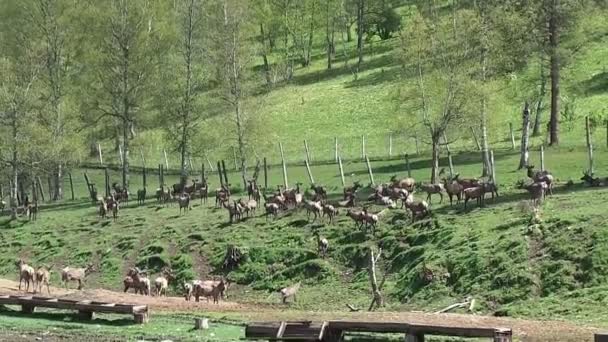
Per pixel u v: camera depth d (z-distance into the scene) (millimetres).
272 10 128750
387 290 44375
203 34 79312
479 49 66188
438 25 66312
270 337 28250
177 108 77375
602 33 103938
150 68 82688
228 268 52594
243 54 76625
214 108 78875
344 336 29609
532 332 29438
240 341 29359
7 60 80938
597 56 99625
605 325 31266
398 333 29297
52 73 85188
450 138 76438
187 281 51688
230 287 50562
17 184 81625
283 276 49906
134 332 31719
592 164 60375
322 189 61500
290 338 28062
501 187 57938
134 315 33844
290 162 86625
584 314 34281
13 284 49625
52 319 35125
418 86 65125
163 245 57312
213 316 36406
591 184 53156
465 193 51906
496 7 70375
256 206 62375
